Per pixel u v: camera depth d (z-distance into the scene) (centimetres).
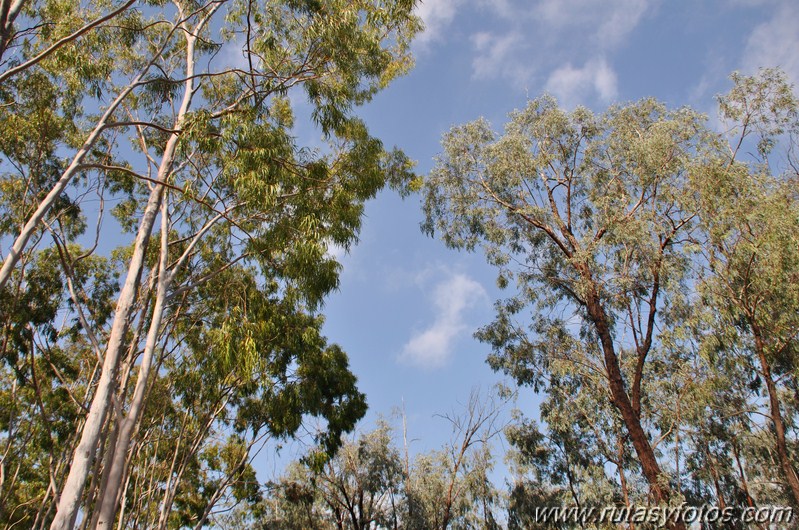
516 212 1927
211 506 1806
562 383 2000
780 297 1448
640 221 1599
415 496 2448
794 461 1730
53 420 1647
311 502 2341
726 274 1489
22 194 1451
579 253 1695
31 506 1859
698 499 1883
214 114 1178
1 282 784
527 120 1991
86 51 1284
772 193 1473
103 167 948
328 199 1304
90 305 1661
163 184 1043
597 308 1755
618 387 1650
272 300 1639
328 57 1246
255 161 1086
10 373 1734
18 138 1309
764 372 1495
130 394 1641
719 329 1572
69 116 1404
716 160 1532
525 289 2028
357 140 1395
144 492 1850
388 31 1385
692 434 1881
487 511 2467
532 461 2238
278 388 1778
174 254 1602
